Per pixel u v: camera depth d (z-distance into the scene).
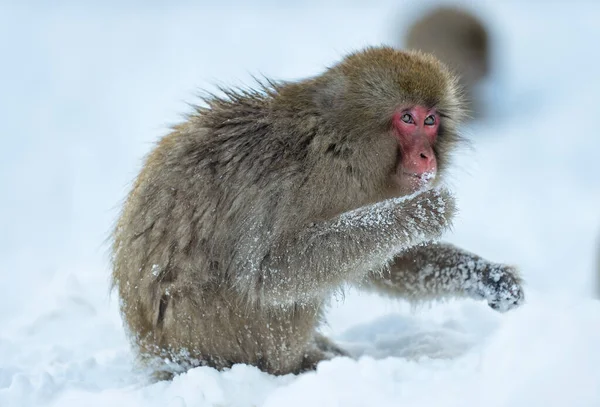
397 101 11.74
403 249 11.98
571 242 22.39
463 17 31.19
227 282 11.59
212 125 12.08
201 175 11.74
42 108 37.22
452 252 12.88
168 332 11.69
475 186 26.70
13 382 10.79
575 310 9.34
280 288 11.36
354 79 11.84
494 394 8.48
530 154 29.27
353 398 8.94
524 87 35.38
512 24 46.03
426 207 11.41
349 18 50.47
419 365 10.19
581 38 43.22
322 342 13.20
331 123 11.72
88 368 12.16
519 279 12.56
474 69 31.02
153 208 11.81
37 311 15.05
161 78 40.72
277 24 50.09
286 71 39.75
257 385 10.55
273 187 11.46
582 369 8.32
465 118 13.35
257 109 12.09
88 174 29.89
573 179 27.23
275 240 11.37
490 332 12.80
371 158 11.78
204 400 9.89
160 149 12.34
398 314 14.10
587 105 33.38
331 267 11.32
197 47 45.66
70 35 48.69
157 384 10.46
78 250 23.25
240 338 11.74
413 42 31.17
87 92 39.19
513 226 23.53
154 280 11.69
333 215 11.66
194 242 11.63
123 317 12.23
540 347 8.85
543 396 8.22
